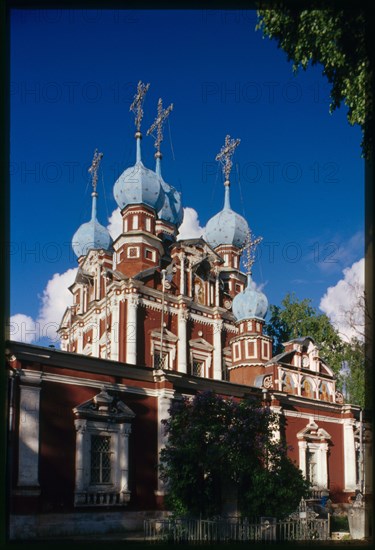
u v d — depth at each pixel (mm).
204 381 32094
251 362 44000
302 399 38062
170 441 25359
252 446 24156
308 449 37594
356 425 40906
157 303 43750
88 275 50156
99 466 26703
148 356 42312
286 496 23453
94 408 26766
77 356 26578
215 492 24328
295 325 58156
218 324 47312
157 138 55469
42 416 24984
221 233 55375
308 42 14766
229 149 57750
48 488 24453
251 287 46844
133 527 26812
